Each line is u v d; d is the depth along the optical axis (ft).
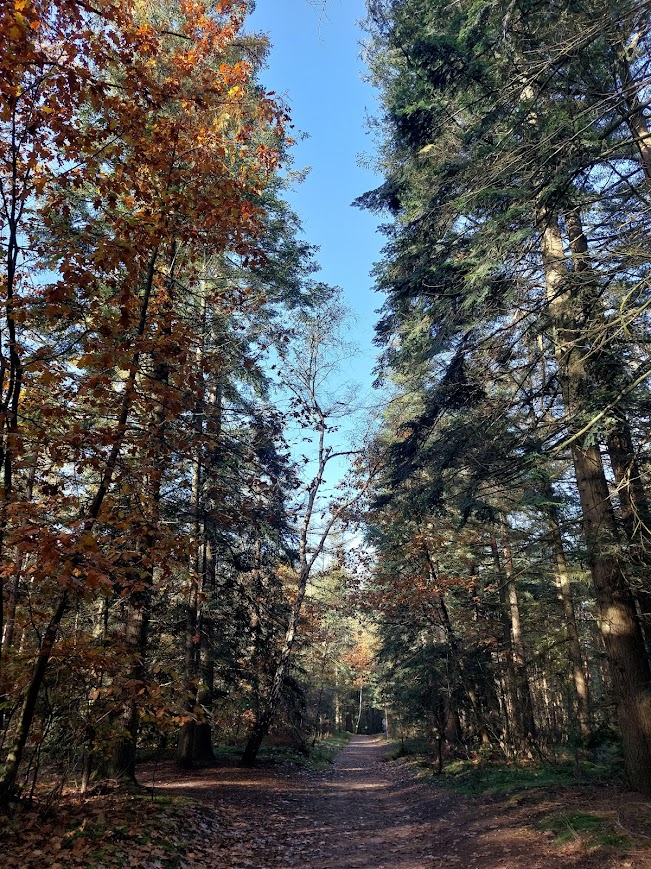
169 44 34.35
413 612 64.49
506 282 30.01
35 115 20.68
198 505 40.91
